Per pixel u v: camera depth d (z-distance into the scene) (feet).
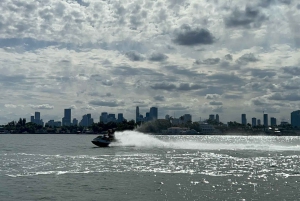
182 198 126.00
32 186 146.51
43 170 191.62
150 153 305.53
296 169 200.23
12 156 277.85
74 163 224.53
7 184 150.82
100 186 146.51
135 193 133.90
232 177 169.48
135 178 166.09
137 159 250.57
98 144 395.34
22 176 171.42
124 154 294.25
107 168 200.13
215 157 270.26
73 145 472.44
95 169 195.83
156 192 135.13
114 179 163.12
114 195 130.62
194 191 136.98
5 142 599.16
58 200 123.54
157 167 205.16
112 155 283.79
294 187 144.66
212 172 186.09
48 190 138.92
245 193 133.49
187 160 245.65
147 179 163.02
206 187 144.36
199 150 350.84
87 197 127.75
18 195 130.62
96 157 265.54
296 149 376.07
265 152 328.08
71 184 151.12
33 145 477.36
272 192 135.13
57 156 275.59
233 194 131.75
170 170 192.75
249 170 194.70
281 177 170.40
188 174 178.81
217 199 123.95
